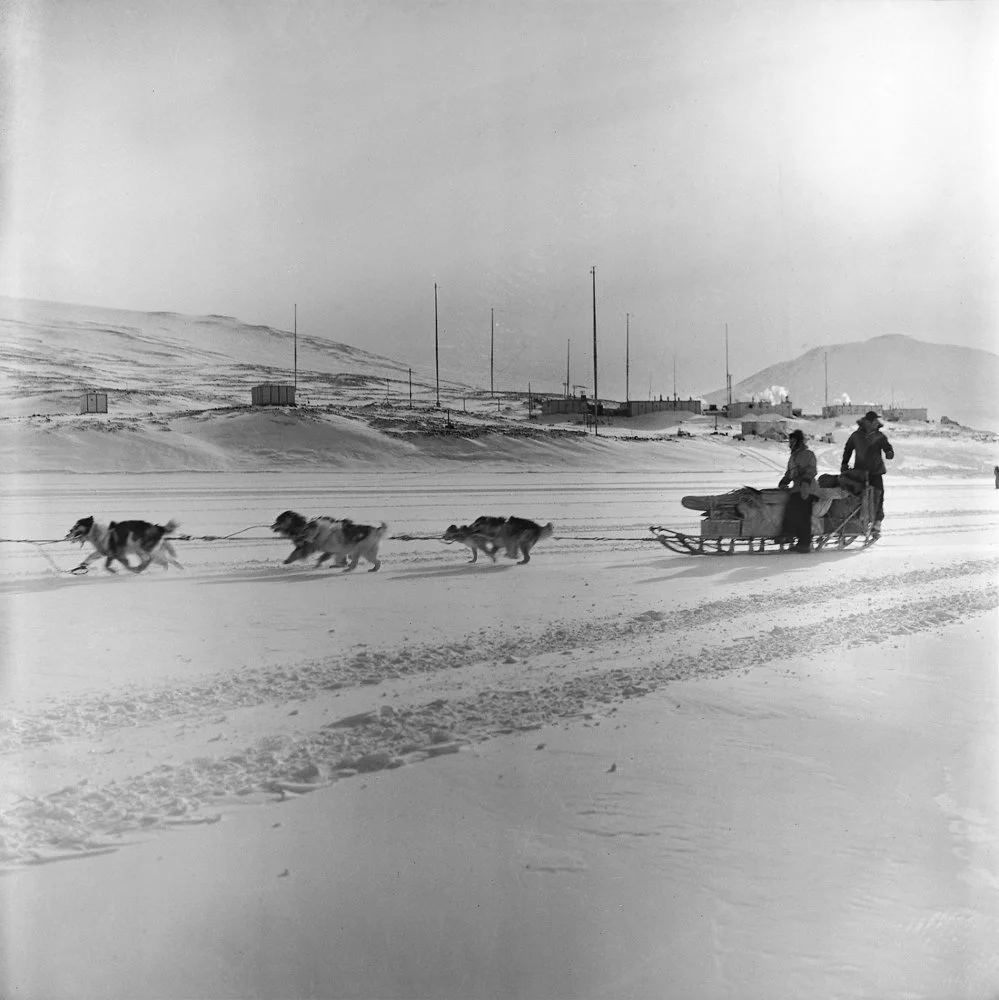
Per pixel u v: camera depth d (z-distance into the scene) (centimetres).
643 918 392
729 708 697
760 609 1112
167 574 1408
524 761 575
